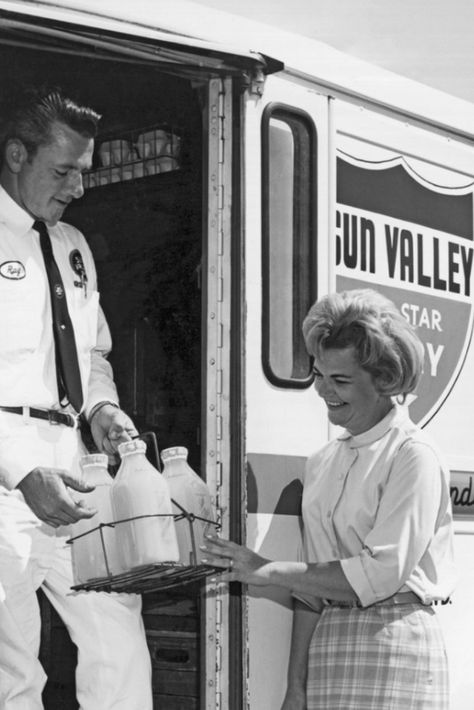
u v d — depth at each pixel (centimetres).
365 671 369
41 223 407
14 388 389
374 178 432
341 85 423
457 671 441
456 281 456
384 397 384
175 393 416
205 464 388
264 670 391
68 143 404
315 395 409
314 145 413
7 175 403
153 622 416
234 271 388
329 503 386
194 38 391
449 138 459
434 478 373
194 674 407
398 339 374
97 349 426
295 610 394
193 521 371
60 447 397
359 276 424
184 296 419
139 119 431
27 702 386
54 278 405
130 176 434
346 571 363
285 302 403
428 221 448
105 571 374
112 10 376
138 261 430
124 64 407
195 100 417
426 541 368
